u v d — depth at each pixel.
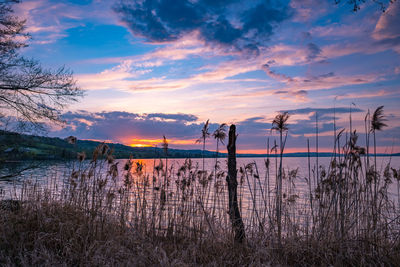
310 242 5.81
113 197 7.31
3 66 10.72
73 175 7.96
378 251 5.37
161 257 5.09
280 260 5.25
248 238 6.07
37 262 4.79
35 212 6.91
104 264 4.75
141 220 6.82
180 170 7.59
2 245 5.39
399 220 5.95
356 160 6.43
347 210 6.23
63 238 5.72
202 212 6.99
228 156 6.77
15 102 11.10
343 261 5.23
